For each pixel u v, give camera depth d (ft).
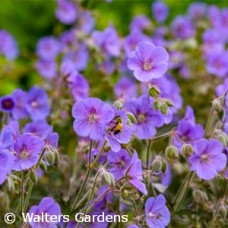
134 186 2.74
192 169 2.91
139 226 2.81
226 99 2.97
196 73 4.50
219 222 3.10
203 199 3.09
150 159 3.11
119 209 2.97
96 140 2.96
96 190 2.92
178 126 3.06
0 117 3.50
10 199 3.09
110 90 4.19
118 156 2.88
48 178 3.44
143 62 2.88
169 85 3.29
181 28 4.91
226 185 3.08
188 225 3.22
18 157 2.74
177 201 3.09
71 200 2.92
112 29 4.03
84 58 4.32
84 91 3.65
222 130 3.04
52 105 3.84
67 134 3.63
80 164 3.25
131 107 2.90
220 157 2.90
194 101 4.22
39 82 4.88
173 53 4.45
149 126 2.91
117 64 4.28
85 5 4.62
